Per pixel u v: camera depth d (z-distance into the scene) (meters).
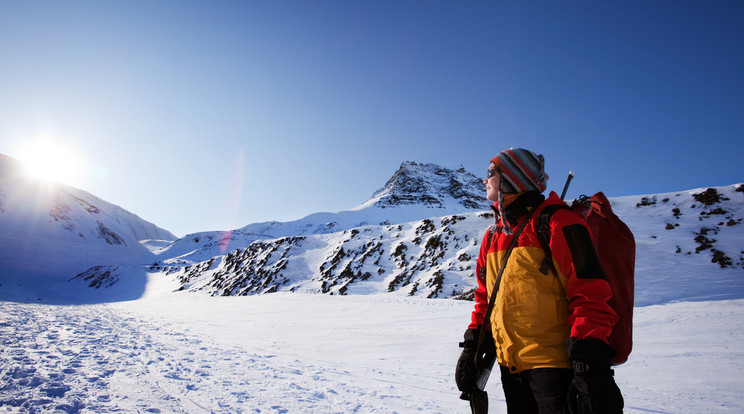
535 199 1.53
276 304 20.98
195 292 46.81
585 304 1.24
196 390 3.41
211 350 6.62
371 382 4.89
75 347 5.44
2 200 105.81
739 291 16.31
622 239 1.44
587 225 1.38
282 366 5.51
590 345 1.17
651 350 7.91
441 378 5.67
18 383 3.09
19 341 5.71
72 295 58.09
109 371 3.91
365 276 33.59
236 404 3.06
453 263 29.16
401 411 3.35
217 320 15.12
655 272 19.52
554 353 1.33
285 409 3.07
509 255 1.49
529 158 1.57
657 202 26.75
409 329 12.11
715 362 6.79
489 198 1.69
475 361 1.62
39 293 54.44
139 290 55.00
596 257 1.30
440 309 16.23
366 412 3.23
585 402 1.12
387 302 18.80
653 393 4.94
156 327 10.82
